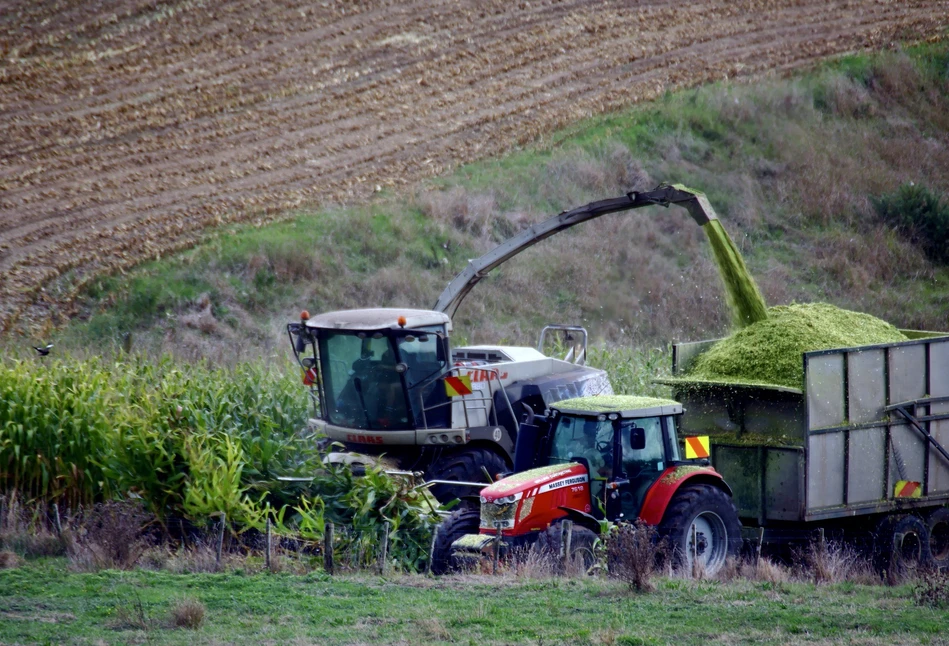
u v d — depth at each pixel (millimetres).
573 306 106750
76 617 32844
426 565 42938
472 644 29844
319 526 42969
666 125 138125
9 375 51938
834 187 130250
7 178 116625
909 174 136375
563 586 37469
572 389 56281
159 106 135125
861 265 119875
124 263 100625
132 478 45250
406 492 44094
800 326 47969
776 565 44062
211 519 44031
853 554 45062
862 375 45125
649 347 94562
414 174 124062
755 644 30203
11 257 100938
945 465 47438
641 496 42594
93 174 118875
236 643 29938
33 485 49938
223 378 61625
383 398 50906
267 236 107312
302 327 52125
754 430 46500
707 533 43344
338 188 119562
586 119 138250
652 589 36812
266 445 46812
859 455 45219
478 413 52625
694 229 122500
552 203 122062
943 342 47156
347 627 31781
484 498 40844
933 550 48562
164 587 36844
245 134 130875
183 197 115125
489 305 104188
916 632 31734
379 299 102625
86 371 56000
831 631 31734
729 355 48750
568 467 42281
